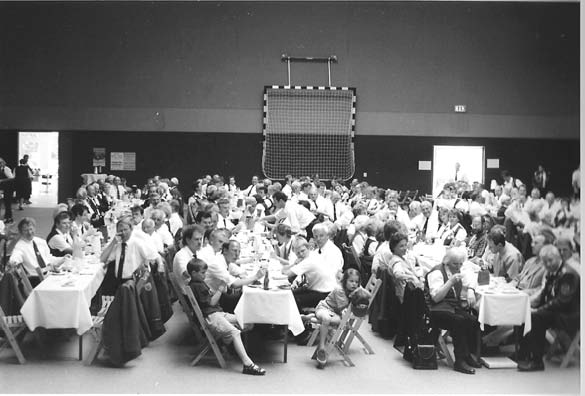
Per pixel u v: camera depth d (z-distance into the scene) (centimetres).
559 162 2109
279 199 1151
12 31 2058
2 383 624
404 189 2136
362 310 701
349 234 1112
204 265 686
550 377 691
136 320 671
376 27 2112
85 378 643
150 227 855
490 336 755
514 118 2109
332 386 639
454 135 2119
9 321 676
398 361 724
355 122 2130
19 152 2112
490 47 2103
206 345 696
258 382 644
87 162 2098
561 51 2094
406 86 2119
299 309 766
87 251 908
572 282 721
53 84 2080
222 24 2105
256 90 2119
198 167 2122
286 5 2105
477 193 1445
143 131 2108
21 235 762
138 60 2098
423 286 715
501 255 818
